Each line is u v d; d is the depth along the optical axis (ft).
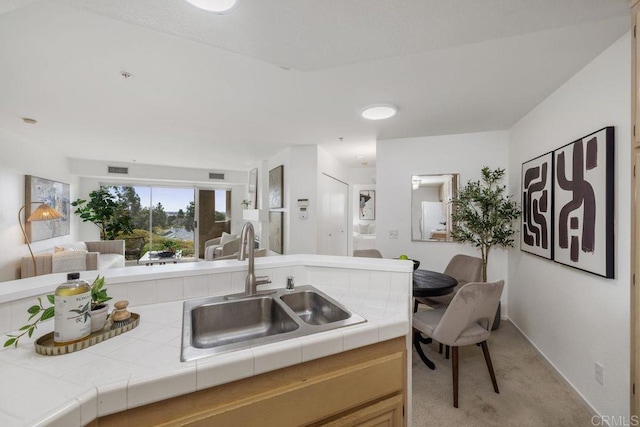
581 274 6.11
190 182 21.91
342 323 3.45
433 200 11.52
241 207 23.67
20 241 12.29
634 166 3.77
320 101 8.05
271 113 8.98
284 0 3.28
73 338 2.79
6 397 2.07
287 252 13.98
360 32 3.99
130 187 20.74
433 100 7.95
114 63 6.00
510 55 5.69
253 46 4.34
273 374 2.86
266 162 17.58
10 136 11.68
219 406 2.61
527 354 8.09
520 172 9.54
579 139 6.10
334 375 3.14
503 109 8.58
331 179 15.67
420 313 7.10
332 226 15.85
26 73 6.43
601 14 3.72
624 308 4.97
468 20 3.77
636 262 3.73
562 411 5.77
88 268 12.78
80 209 18.19
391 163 12.01
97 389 2.18
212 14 3.55
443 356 8.02
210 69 6.26
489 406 5.92
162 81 6.83
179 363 2.55
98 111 8.93
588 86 5.98
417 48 4.42
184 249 22.18
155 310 3.97
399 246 11.87
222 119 9.64
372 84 6.96
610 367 5.26
